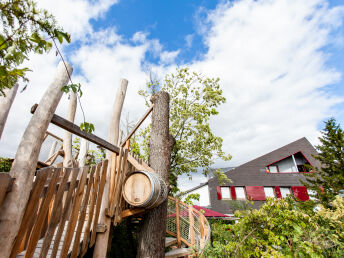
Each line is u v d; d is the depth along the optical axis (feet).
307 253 10.00
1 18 3.58
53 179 6.10
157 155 14.61
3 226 4.41
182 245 20.98
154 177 10.82
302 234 10.43
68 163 18.29
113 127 11.10
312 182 50.62
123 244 15.39
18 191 4.77
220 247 12.22
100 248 8.96
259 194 59.57
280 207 11.53
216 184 63.26
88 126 5.92
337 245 11.32
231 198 60.64
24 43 3.75
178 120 35.83
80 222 7.51
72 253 7.07
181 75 38.81
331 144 48.67
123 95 11.98
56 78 6.45
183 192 33.14
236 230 12.32
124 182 10.78
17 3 3.53
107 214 9.45
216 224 28.50
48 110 5.93
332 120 49.93
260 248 11.37
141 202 9.85
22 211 4.80
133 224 16.37
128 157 12.19
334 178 45.96
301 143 66.44
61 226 6.36
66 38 4.09
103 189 9.63
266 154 66.08
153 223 12.38
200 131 34.63
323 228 11.49
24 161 5.08
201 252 13.91
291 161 65.51
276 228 11.10
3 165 16.06
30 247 5.17
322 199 44.27
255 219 11.62
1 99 9.80
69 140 18.97
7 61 3.81
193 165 33.58
